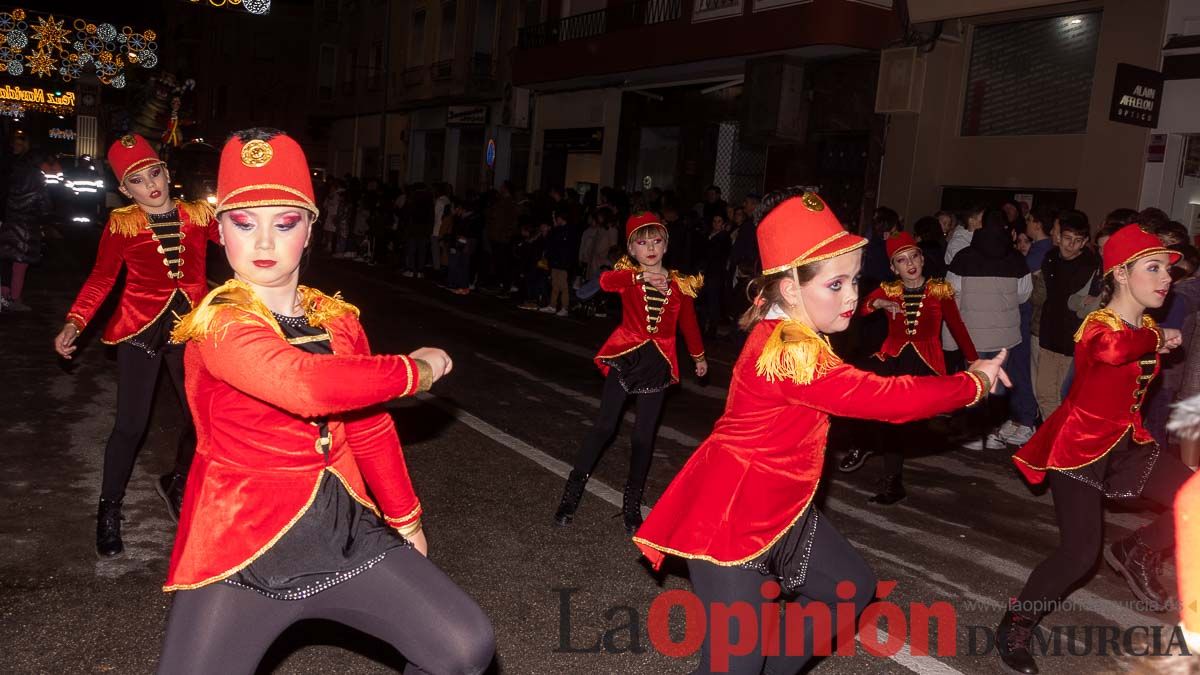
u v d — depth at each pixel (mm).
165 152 24453
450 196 19344
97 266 4465
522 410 8039
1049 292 7605
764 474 2645
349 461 2389
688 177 19938
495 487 5879
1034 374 8000
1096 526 3830
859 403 2463
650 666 3707
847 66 16031
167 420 7023
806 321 2686
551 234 14727
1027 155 13141
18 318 10688
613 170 22016
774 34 16062
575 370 10125
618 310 14570
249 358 2059
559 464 6465
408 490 2586
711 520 2660
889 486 6121
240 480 2205
